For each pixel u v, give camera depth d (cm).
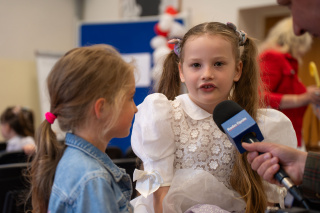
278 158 97
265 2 442
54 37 579
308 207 85
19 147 397
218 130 135
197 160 133
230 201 130
